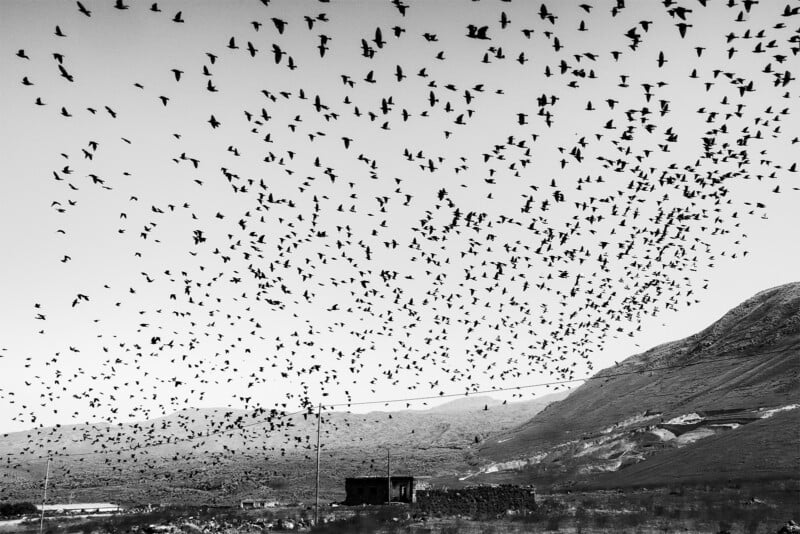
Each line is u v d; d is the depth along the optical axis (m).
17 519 72.06
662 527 44.47
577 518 50.34
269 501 103.81
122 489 135.00
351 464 175.38
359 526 49.97
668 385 174.12
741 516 47.75
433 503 59.28
